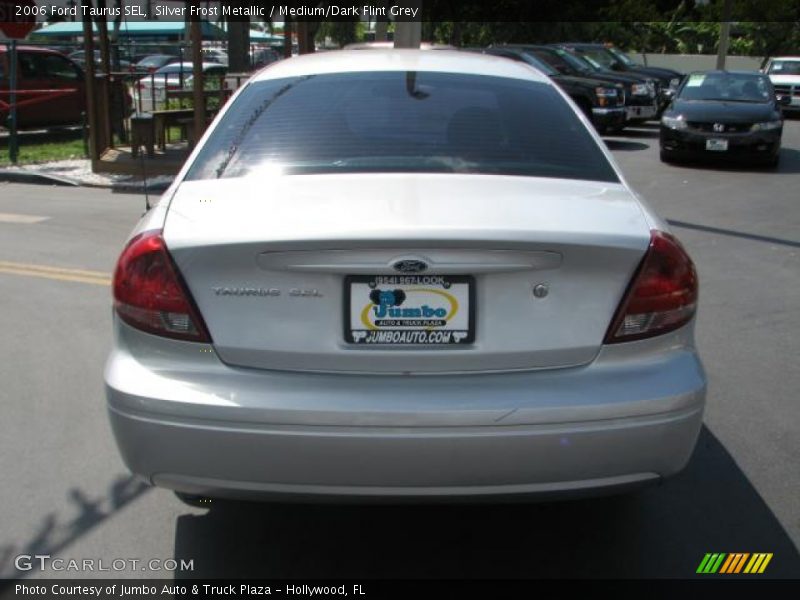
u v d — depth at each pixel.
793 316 6.05
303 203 2.80
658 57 37.81
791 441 4.10
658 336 2.72
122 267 2.77
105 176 12.42
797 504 3.54
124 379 2.68
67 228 8.80
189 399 2.60
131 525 3.37
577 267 2.64
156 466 2.66
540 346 2.65
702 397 2.73
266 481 2.62
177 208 2.88
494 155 3.27
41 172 12.59
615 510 3.48
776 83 25.81
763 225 9.38
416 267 2.58
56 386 4.69
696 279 2.87
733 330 5.72
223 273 2.63
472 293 2.63
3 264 7.28
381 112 3.46
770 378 4.88
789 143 18.50
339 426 2.56
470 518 3.42
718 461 3.89
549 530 3.34
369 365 2.64
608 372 2.67
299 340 2.63
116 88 15.00
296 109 3.49
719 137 13.86
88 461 3.86
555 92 3.80
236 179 3.11
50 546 3.22
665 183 12.51
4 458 3.87
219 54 34.50
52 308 6.08
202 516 3.43
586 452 2.61
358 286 2.62
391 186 2.95
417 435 2.55
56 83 17.42
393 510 3.48
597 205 2.90
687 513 3.47
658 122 22.14
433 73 3.76
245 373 2.63
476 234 2.56
